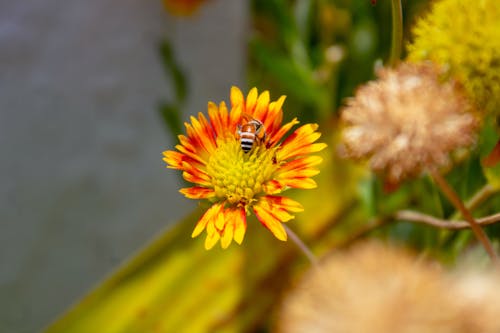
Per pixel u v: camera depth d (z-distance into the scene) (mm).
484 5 376
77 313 582
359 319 294
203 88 812
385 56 584
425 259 391
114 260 855
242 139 397
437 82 350
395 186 438
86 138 859
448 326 289
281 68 641
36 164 856
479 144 418
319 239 555
